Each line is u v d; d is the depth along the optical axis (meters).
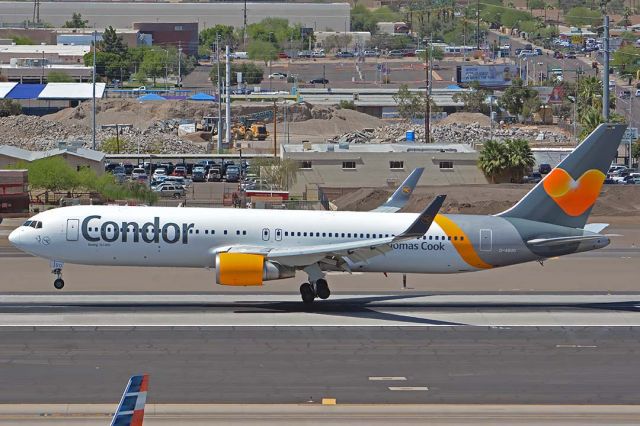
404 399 108.00
